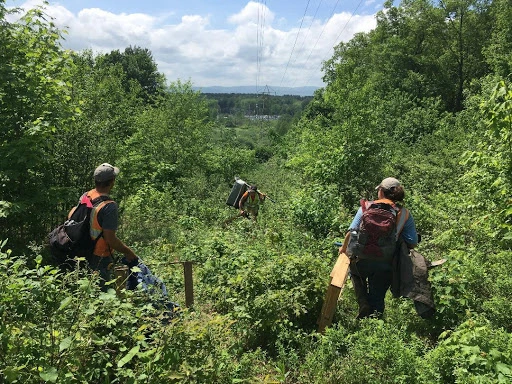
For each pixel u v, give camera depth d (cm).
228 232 858
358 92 1891
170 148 2417
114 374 291
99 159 904
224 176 2559
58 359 269
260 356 404
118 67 2348
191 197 1742
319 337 414
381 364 356
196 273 628
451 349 334
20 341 267
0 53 730
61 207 779
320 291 483
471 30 4028
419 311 415
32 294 297
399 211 433
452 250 620
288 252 716
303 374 379
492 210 623
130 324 316
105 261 405
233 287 502
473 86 2822
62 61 804
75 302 301
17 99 716
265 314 446
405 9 4400
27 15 769
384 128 2681
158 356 279
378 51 4569
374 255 424
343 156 1298
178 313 374
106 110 1103
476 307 444
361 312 443
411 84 3988
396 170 1532
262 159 4894
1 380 244
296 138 3631
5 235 708
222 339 350
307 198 1022
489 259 572
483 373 312
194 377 278
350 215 1027
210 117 3181
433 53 4297
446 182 1356
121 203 1062
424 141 2361
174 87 2866
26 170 719
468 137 1730
